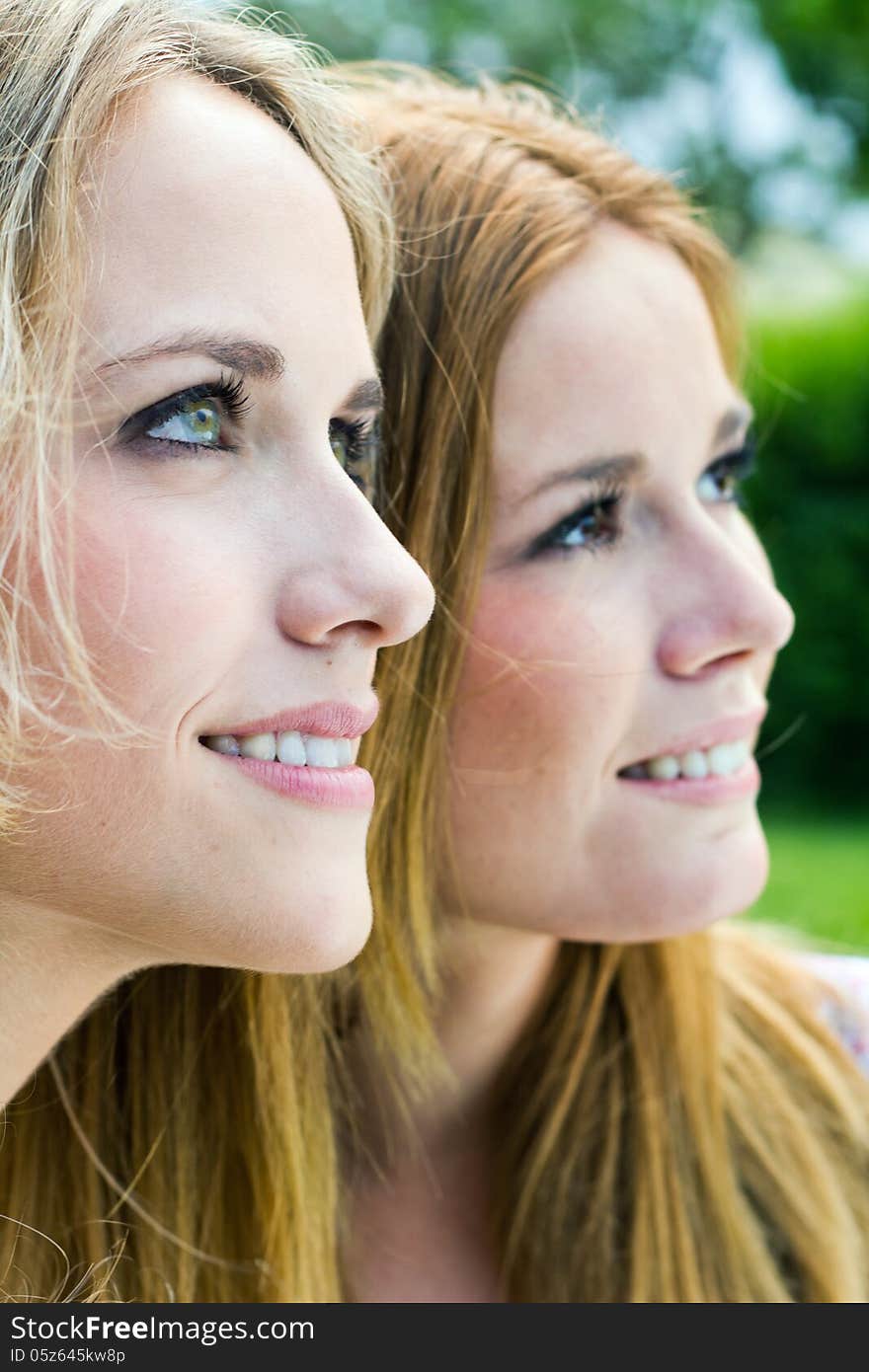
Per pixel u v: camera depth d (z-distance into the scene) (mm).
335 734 792
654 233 1125
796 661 4812
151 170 734
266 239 757
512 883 1089
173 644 717
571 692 1045
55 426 700
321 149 874
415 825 1072
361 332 836
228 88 818
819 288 6645
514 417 1047
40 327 705
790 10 5969
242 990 1094
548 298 1050
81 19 753
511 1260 1226
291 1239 1096
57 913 781
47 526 694
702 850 1090
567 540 1072
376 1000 1110
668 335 1081
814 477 4832
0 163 718
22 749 714
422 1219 1224
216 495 754
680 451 1082
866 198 6668
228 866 756
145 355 718
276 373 757
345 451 938
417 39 6137
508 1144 1243
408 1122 1180
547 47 6363
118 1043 1107
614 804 1080
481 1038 1213
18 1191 1044
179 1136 1098
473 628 1055
